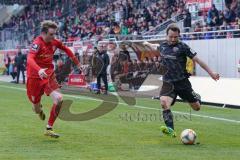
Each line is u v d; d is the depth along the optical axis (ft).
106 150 34.68
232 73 91.04
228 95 71.20
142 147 36.04
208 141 39.34
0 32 181.88
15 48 172.86
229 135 42.86
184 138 37.45
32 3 198.70
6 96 87.15
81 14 167.84
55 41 38.91
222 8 113.09
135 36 110.73
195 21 113.39
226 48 92.27
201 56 97.30
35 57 38.06
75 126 47.57
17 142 37.93
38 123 49.49
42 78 37.81
